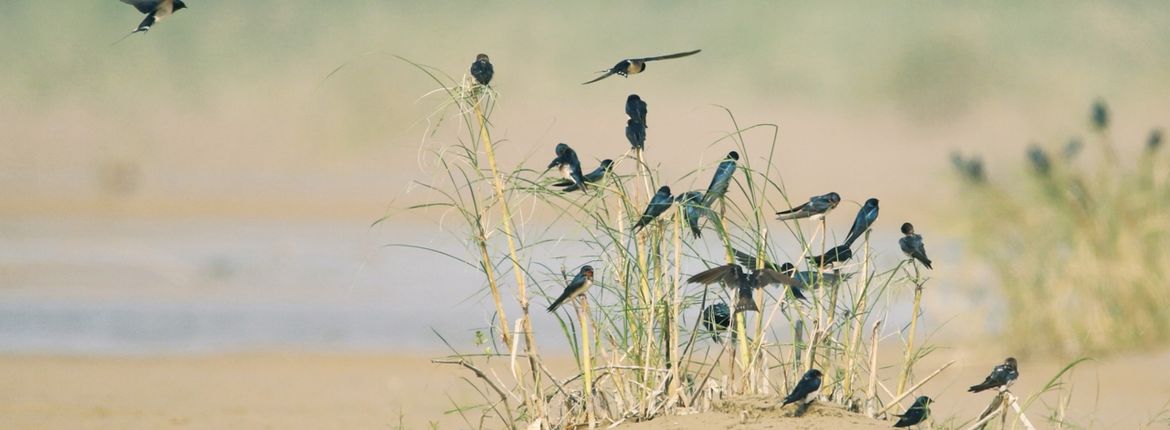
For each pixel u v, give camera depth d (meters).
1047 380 13.44
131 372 15.03
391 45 73.69
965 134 64.38
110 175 43.84
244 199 39.62
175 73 70.69
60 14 73.88
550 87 70.00
